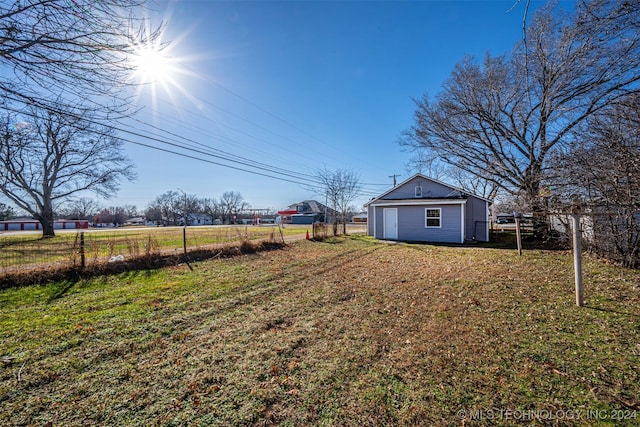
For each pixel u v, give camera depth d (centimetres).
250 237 1227
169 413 220
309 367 282
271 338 349
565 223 898
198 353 315
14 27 217
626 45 612
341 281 634
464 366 277
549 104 1109
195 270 759
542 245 1202
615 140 495
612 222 660
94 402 234
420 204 1523
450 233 1454
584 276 603
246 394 241
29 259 725
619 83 754
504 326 369
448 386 246
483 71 1402
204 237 1537
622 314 395
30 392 249
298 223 4994
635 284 525
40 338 355
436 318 404
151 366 289
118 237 1484
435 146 1688
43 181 2036
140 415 218
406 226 1573
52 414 221
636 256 642
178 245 1184
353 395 238
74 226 4772
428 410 217
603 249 723
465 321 390
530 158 1284
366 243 1408
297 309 454
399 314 424
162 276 691
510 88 1330
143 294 543
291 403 230
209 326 390
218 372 276
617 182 545
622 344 312
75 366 290
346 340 340
